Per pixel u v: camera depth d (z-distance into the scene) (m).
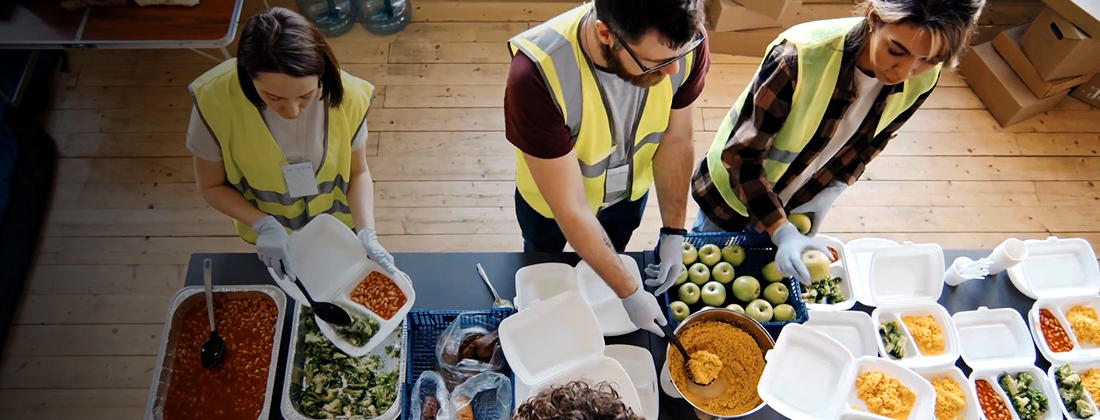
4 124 2.72
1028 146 3.05
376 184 2.90
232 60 1.50
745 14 3.07
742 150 1.65
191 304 1.58
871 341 1.62
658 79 1.26
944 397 1.54
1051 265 1.79
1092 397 1.58
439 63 3.21
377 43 3.26
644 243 2.81
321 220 1.64
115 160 2.90
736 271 1.71
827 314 1.65
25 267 2.61
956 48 1.28
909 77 1.39
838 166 1.79
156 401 1.46
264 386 1.50
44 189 2.79
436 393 1.45
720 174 1.79
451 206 2.86
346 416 1.45
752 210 1.70
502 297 1.65
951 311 1.72
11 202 2.63
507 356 1.42
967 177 2.98
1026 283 1.73
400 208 2.85
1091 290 1.75
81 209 2.79
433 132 3.03
